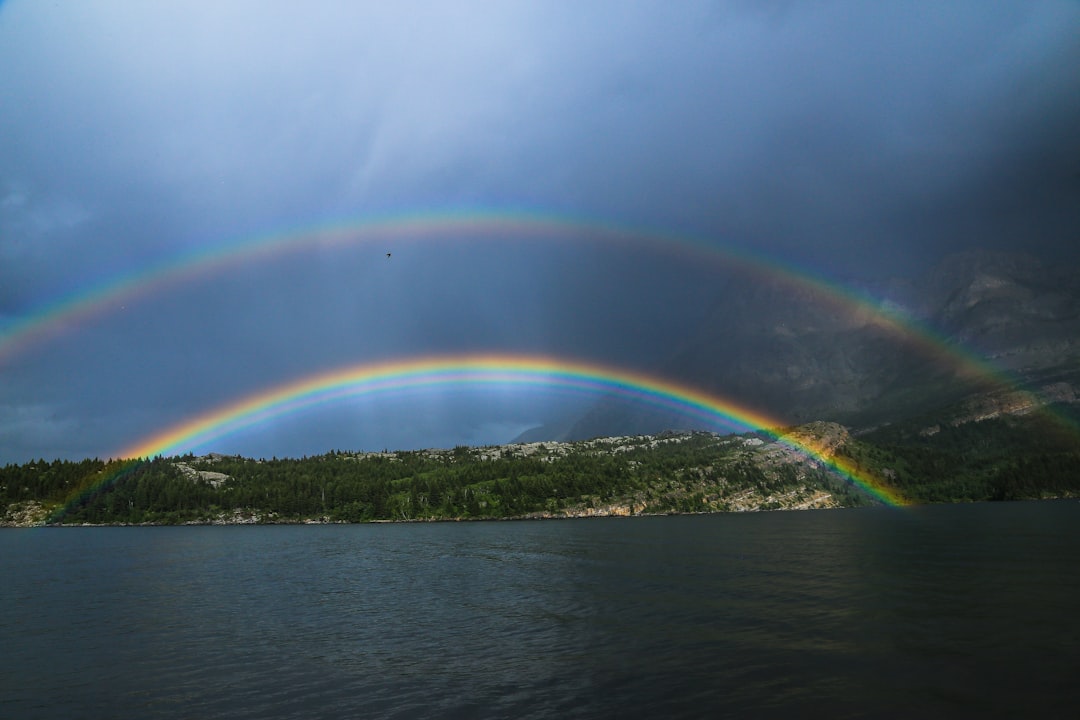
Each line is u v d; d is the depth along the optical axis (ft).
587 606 276.41
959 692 148.36
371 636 232.32
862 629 213.25
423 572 438.81
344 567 488.85
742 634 211.41
